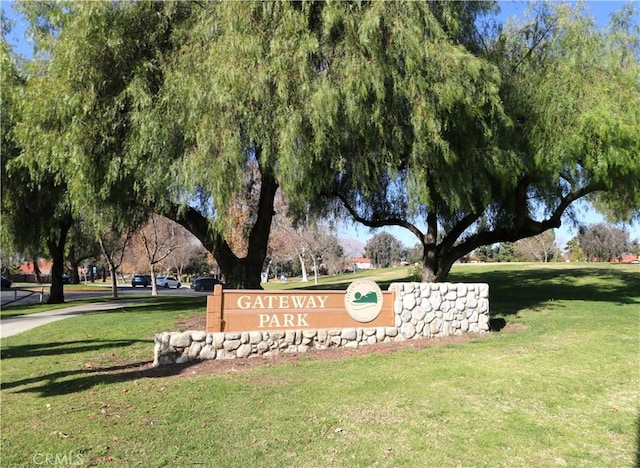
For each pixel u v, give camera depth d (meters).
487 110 11.09
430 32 10.08
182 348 7.96
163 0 11.37
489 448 4.45
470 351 8.35
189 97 9.52
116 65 10.84
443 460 4.21
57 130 11.07
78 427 4.93
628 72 11.77
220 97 9.09
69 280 62.16
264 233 15.27
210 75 9.49
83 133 10.57
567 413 5.32
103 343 9.79
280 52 9.38
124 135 11.09
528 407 5.50
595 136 11.18
